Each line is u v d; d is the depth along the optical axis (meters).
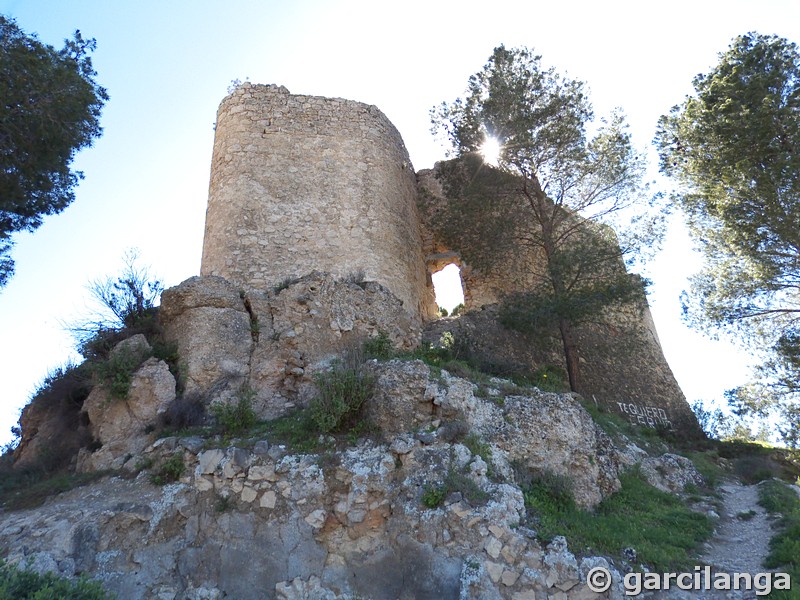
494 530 9.91
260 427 12.30
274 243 18.00
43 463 12.74
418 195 23.80
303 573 10.00
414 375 12.44
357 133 20.59
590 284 19.89
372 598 9.73
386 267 18.88
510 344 20.69
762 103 18.11
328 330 15.02
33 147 14.58
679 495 14.12
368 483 10.75
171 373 13.14
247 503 10.63
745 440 21.00
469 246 21.09
